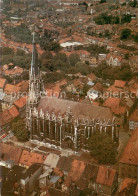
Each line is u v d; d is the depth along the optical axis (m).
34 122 198.25
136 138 171.75
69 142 190.12
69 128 186.38
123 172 165.38
